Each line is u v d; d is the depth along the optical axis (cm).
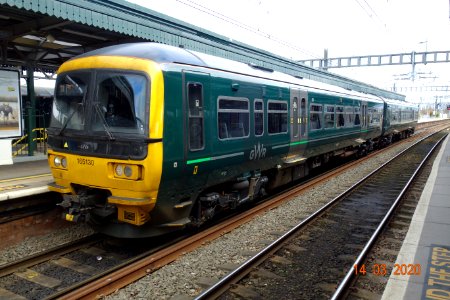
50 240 683
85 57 621
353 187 1113
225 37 1298
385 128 2295
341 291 476
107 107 582
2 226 640
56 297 468
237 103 753
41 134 1471
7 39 959
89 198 611
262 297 486
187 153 610
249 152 799
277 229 750
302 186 1145
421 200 901
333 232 746
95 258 612
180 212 641
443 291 449
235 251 631
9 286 514
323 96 1248
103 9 822
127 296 475
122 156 554
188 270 552
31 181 769
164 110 563
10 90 983
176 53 633
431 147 2483
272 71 979
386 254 628
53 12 723
